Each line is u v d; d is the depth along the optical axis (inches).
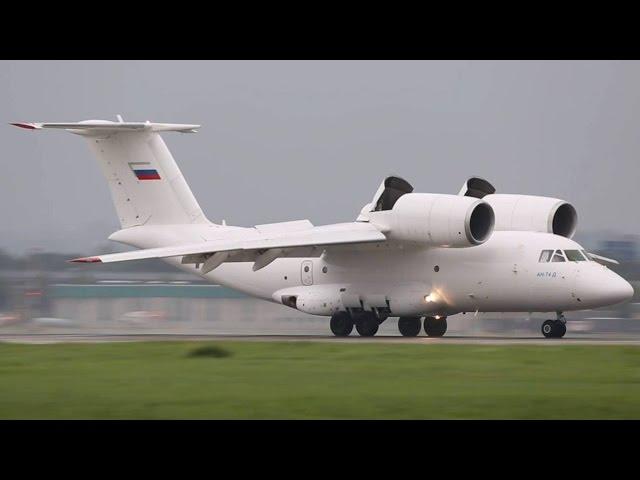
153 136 5994.1
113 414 2578.7
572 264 5231.3
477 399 2758.4
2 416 2559.1
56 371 3440.0
